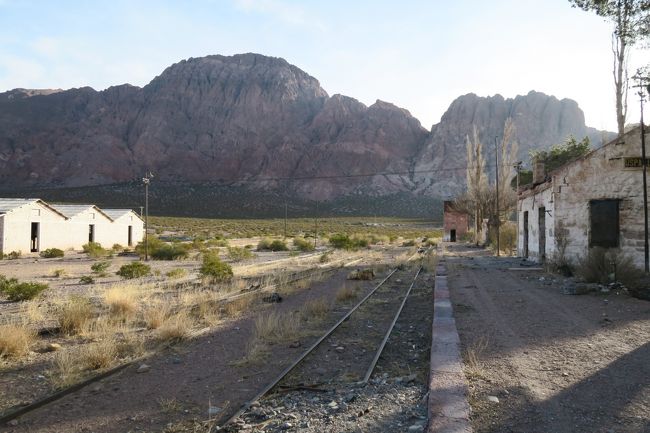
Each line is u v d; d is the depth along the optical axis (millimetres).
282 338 9000
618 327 8891
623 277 13859
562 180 19250
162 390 6250
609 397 5227
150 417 5324
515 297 12984
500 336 8297
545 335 8336
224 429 4844
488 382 5766
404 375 6613
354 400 5547
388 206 177250
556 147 41188
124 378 6809
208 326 10430
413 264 26984
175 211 149000
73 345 8945
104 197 155750
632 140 18203
